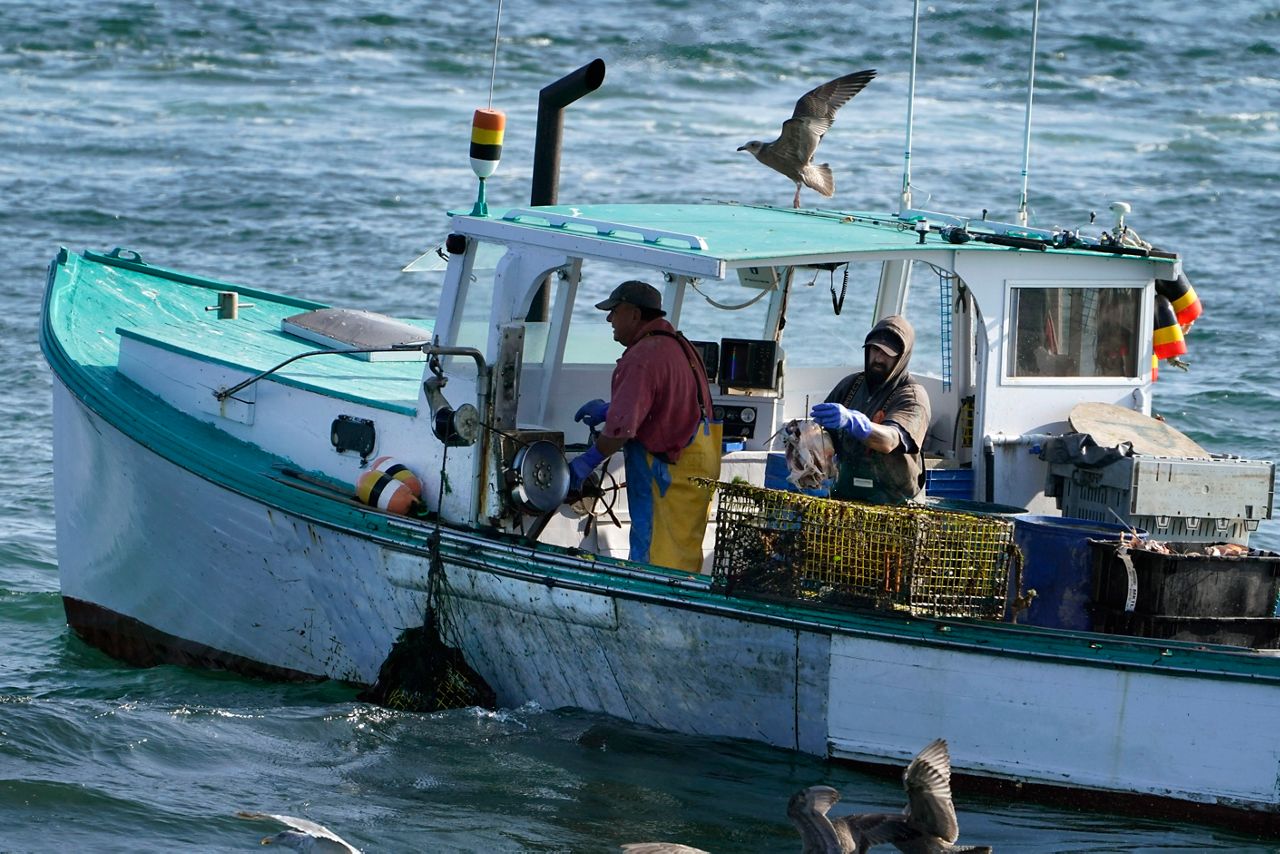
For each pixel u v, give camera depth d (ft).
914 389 101.81
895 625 95.30
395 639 112.16
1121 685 92.73
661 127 392.06
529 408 112.98
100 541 130.11
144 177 324.60
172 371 126.41
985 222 121.08
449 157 354.74
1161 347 120.78
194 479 118.52
